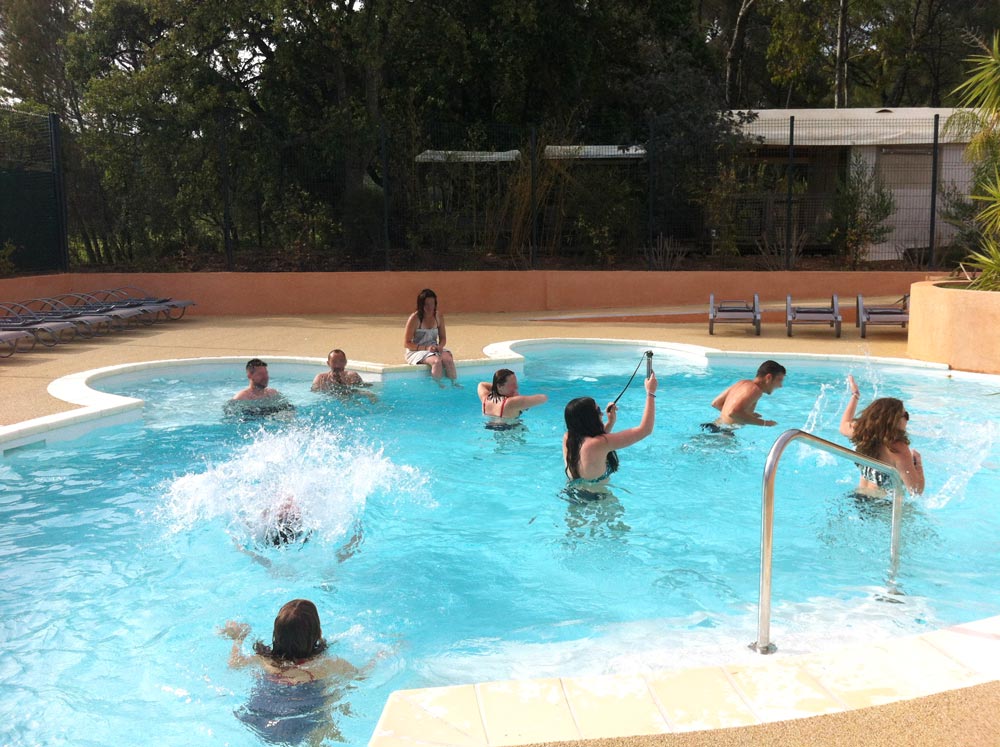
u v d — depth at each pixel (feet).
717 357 41.19
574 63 76.95
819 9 109.70
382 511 21.91
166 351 42.22
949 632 12.11
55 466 25.35
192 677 14.05
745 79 127.75
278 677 13.87
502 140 75.25
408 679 13.88
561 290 61.57
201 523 21.13
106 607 16.74
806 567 18.07
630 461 25.63
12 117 58.29
